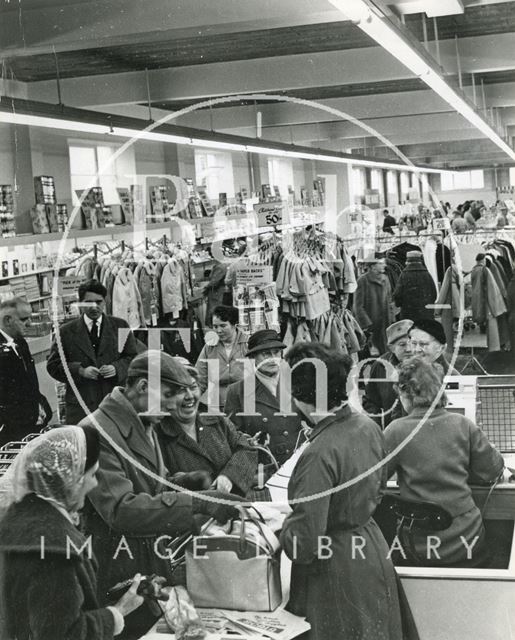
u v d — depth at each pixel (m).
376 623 2.96
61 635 2.54
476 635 3.37
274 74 9.62
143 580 2.80
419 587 3.36
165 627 2.84
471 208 17.45
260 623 2.88
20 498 2.61
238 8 6.30
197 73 9.57
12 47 6.61
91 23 6.47
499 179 31.05
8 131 8.98
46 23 6.44
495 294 9.05
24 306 5.69
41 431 4.26
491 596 3.34
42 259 8.73
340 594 2.94
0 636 2.56
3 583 2.57
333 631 2.89
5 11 6.52
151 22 6.39
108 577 2.90
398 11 6.29
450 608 3.34
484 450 3.56
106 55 8.78
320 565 2.96
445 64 9.56
